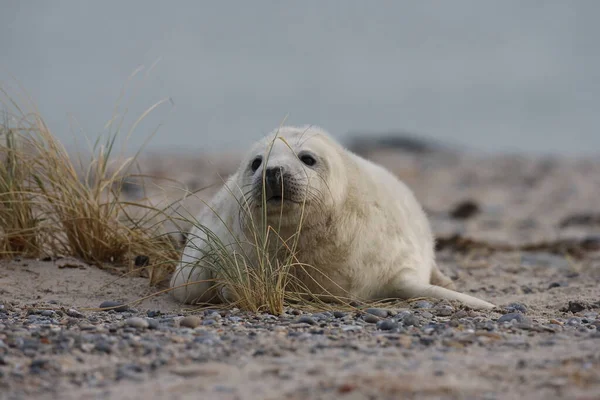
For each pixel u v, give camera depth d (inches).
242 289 878.4
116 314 869.2
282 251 924.6
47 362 621.6
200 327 769.6
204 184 2501.2
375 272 967.0
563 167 3572.8
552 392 549.0
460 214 2169.0
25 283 995.3
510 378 580.7
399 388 553.9
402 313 837.2
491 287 1144.2
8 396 555.5
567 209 2347.4
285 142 897.5
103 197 1216.8
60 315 848.3
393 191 1061.8
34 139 1078.4
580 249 1498.5
